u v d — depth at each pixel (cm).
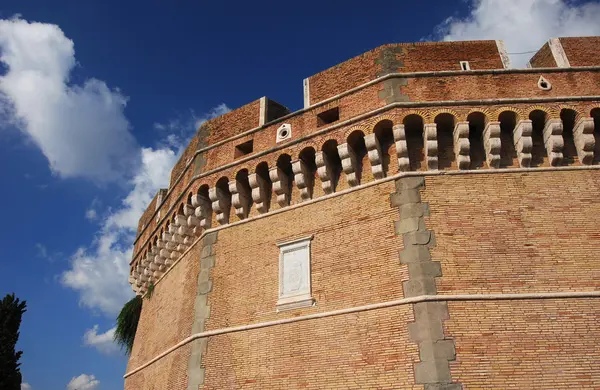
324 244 1571
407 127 1583
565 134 1566
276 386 1417
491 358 1197
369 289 1399
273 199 1802
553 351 1207
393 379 1236
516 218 1413
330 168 1680
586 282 1303
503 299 1278
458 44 1717
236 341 1570
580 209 1423
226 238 1831
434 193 1464
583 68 1623
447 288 1298
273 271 1634
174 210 2139
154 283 2522
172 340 1919
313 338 1425
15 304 3291
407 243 1391
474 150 1559
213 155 2006
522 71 1622
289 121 1834
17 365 3100
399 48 1728
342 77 1794
